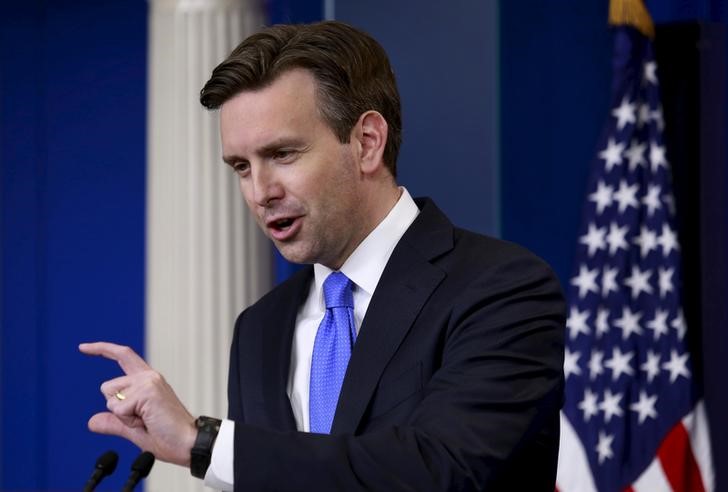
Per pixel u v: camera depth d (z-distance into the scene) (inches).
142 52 319.9
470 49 233.1
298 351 106.0
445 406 89.7
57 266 325.7
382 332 97.4
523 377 91.7
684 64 237.9
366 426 95.2
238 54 95.7
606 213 231.1
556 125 240.5
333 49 97.2
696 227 235.5
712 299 234.8
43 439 324.2
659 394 224.2
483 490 87.9
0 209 330.3
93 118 324.2
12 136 330.3
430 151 234.8
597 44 245.3
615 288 228.2
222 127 96.1
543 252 237.6
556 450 99.3
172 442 84.8
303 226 97.3
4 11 332.5
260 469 84.6
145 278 316.2
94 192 323.0
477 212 232.1
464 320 95.1
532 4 239.3
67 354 323.3
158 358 230.4
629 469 223.1
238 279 227.9
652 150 231.0
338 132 96.7
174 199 229.0
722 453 232.4
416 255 100.7
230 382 110.2
